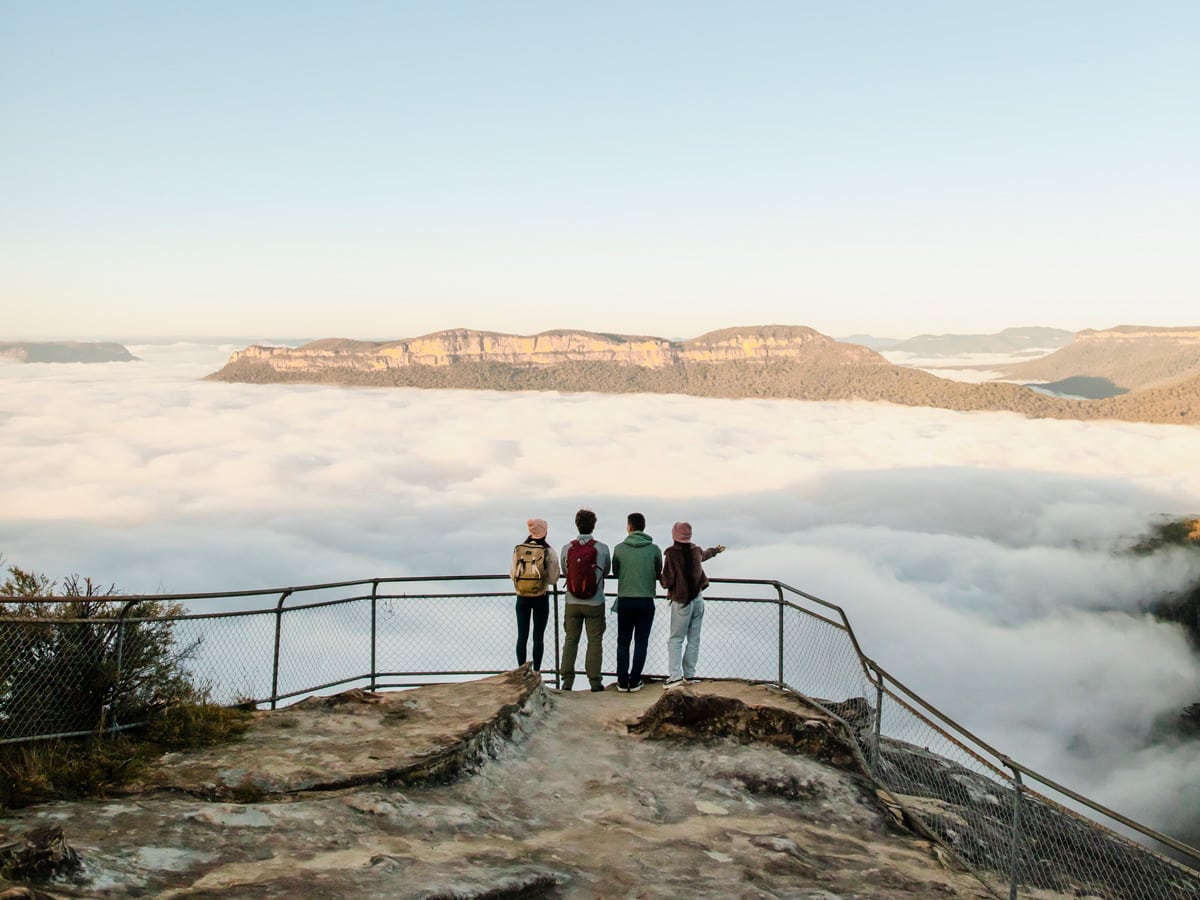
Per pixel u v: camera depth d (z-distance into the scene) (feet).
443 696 28.99
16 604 23.57
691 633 33.14
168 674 25.09
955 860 22.18
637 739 28.02
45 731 22.54
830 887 19.36
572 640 33.58
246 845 17.48
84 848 16.11
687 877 18.95
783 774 25.26
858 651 27.37
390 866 16.93
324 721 26.35
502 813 22.11
